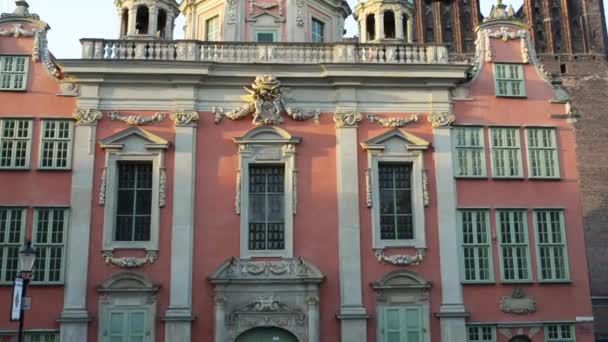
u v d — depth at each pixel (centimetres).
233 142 3155
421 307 3039
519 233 3172
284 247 3081
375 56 3338
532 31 5616
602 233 5172
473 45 5609
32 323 2895
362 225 3105
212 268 3017
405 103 3269
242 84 3222
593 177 5306
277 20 3666
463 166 3219
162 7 3519
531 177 3238
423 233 3112
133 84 3181
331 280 3042
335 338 2984
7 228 2991
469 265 3108
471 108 3297
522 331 3061
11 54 3198
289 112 3192
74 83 3173
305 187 3133
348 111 3219
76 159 3078
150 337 2920
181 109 3164
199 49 3272
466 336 3022
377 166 3189
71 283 2938
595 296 4991
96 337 2903
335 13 3894
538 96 3353
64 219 3017
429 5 5709
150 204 3097
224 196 3100
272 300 2986
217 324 2934
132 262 2983
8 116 3112
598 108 5472
